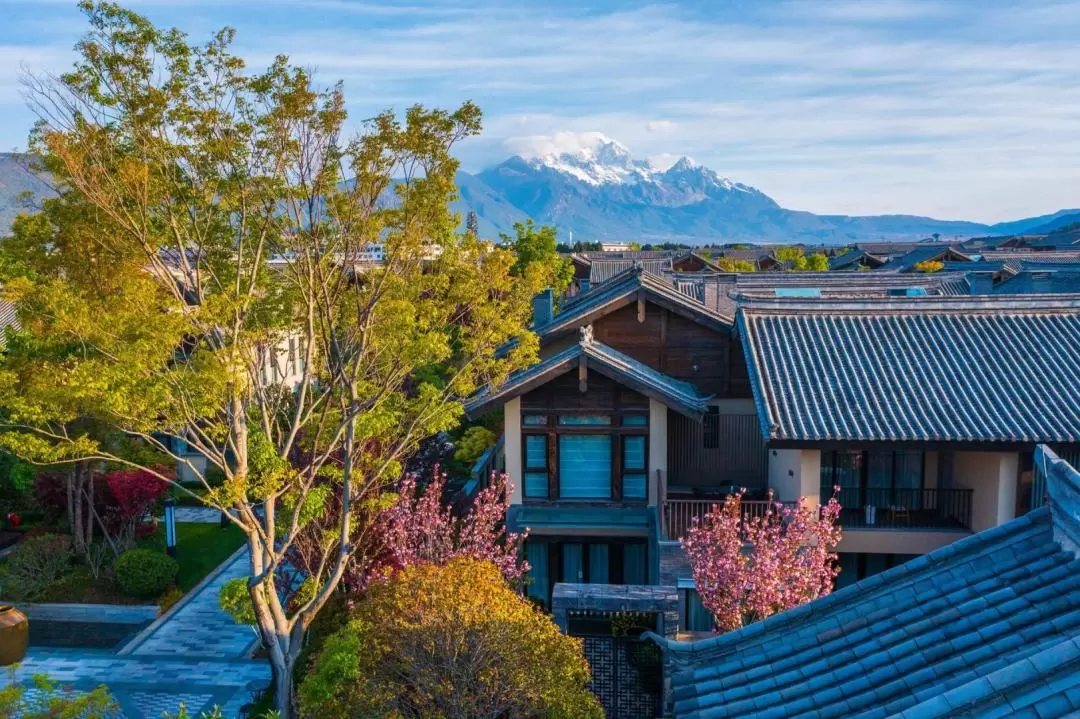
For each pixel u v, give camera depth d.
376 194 14.31
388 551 17.67
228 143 13.63
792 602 15.02
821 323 21.89
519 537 19.42
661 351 25.64
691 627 18.78
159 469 24.81
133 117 13.24
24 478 24.27
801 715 7.15
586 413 21.50
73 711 9.84
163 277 14.42
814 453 18.50
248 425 16.69
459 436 29.48
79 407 14.38
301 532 17.53
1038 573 7.69
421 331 16.75
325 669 11.93
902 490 20.17
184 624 21.55
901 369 20.00
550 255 53.50
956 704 5.76
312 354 16.39
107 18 12.95
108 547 24.86
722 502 19.31
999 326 21.41
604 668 16.75
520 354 17.05
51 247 14.98
